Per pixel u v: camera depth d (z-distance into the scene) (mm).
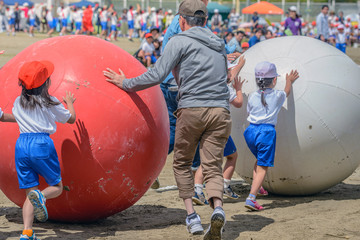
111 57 8016
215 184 7539
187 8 7762
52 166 7105
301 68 9844
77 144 7379
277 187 10430
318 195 10883
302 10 68625
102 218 8516
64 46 7961
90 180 7574
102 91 7605
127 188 7934
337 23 38125
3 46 39812
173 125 10625
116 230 8203
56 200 7750
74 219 8242
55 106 7059
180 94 7641
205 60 7531
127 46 45500
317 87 9703
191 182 7852
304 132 9641
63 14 53500
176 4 67375
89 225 8445
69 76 7562
